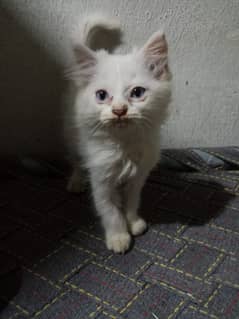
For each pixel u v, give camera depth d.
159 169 0.43
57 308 0.24
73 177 0.39
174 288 0.26
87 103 0.27
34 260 0.29
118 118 0.25
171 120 0.44
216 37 0.40
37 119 0.43
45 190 0.39
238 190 0.39
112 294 0.25
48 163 0.43
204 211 0.35
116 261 0.29
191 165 0.43
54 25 0.38
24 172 0.43
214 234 0.31
